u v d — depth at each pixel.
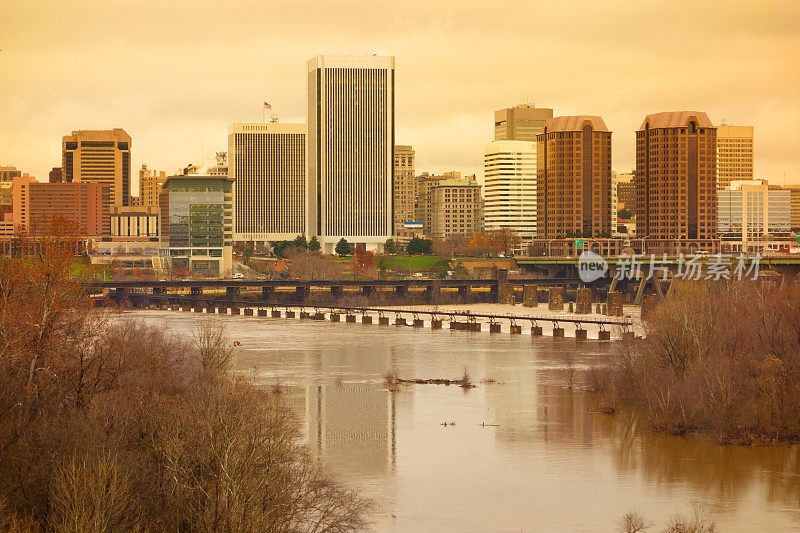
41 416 134.88
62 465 116.81
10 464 122.69
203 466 109.44
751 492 155.25
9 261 166.38
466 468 168.38
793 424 188.38
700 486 158.38
